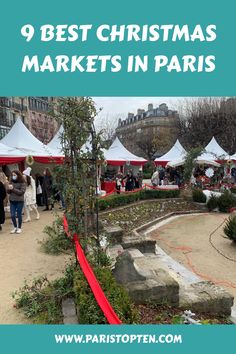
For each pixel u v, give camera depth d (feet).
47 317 12.88
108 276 13.06
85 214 15.43
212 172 64.44
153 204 46.19
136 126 265.34
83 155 15.35
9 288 16.06
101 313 11.12
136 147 178.09
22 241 24.82
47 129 156.35
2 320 12.89
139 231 32.89
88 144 15.70
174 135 151.02
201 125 132.26
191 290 15.40
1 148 40.37
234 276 20.93
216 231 33.65
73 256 19.15
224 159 73.36
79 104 15.14
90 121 15.42
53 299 13.71
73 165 15.21
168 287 13.92
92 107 15.38
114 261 17.46
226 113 127.65
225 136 126.41
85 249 15.25
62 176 15.64
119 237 23.72
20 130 47.34
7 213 38.17
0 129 125.08
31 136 47.65
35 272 18.20
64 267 18.70
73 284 13.91
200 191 49.73
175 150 85.40
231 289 18.80
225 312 14.51
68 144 15.37
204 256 25.11
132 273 14.43
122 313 11.19
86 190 15.51
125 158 73.26
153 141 162.40
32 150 44.42
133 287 13.75
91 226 17.65
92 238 16.52
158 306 13.73
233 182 71.92
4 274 17.95
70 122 14.83
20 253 21.66
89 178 15.71
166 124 238.89
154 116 245.45
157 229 34.55
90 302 11.43
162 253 24.75
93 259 15.40
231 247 27.63
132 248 22.85
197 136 132.77
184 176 60.08
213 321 13.37
